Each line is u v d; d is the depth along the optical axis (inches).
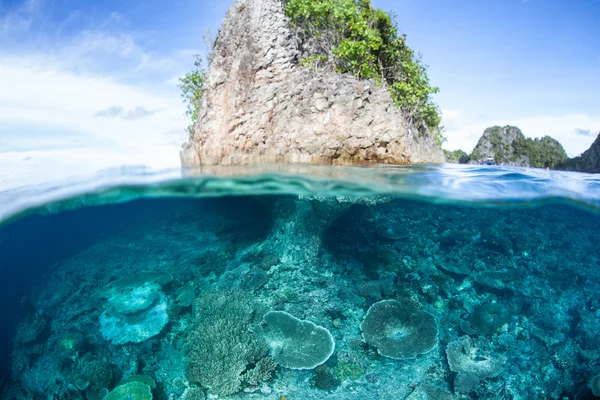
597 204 464.8
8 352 365.1
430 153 610.9
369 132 484.1
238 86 522.9
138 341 336.8
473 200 483.2
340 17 529.3
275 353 300.7
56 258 814.5
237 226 628.4
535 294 425.4
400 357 293.4
